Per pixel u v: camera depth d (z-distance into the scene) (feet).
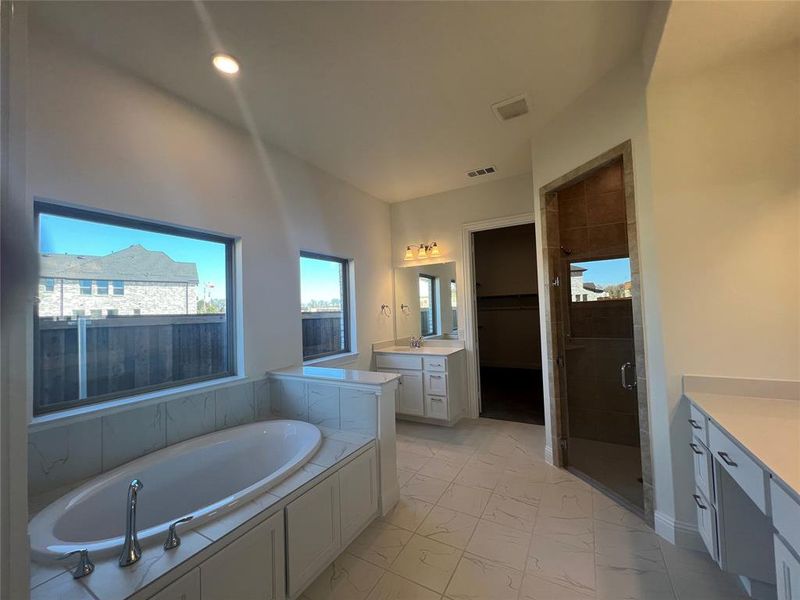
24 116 1.51
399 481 8.23
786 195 5.19
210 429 7.39
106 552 3.73
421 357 12.28
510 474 8.50
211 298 8.00
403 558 5.72
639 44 5.97
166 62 6.11
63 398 5.67
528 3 5.10
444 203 13.52
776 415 4.57
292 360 9.52
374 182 12.26
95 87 5.85
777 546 3.33
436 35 5.66
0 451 1.33
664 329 5.81
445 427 11.96
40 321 5.44
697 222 5.63
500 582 5.16
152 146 6.64
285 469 5.37
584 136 7.34
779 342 5.22
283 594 4.72
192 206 7.30
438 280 13.82
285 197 9.64
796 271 5.14
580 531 6.27
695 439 5.40
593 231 8.55
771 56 5.23
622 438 7.91
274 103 7.45
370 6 5.04
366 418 7.21
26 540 1.42
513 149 9.95
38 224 5.45
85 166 5.70
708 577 5.13
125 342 6.50
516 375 19.77
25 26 1.55
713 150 5.54
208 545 3.90
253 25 5.32
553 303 8.86
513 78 6.82
